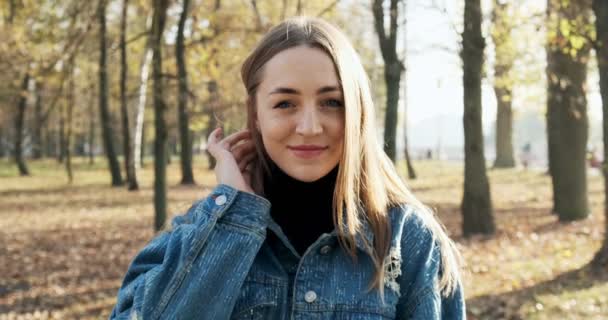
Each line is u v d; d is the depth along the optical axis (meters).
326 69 1.38
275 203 1.51
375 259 1.40
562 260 7.98
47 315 6.45
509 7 9.50
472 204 10.20
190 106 11.41
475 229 10.22
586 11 7.82
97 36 19.25
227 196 1.43
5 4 14.19
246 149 1.58
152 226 12.75
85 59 22.08
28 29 12.73
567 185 11.67
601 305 5.89
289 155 1.41
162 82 10.42
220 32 11.18
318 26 1.43
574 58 9.45
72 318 6.35
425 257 1.47
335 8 10.05
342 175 1.39
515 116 29.59
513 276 7.27
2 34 12.38
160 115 10.27
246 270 1.38
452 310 1.53
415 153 68.00
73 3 12.80
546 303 5.99
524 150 38.28
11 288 7.57
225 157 1.53
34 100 33.66
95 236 11.52
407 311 1.46
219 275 1.36
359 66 1.45
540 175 23.73
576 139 11.61
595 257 7.33
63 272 8.43
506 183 21.42
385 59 9.22
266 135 1.43
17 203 17.70
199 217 1.43
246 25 11.71
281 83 1.38
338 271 1.42
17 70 13.31
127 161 22.94
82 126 42.97
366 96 1.46
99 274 8.33
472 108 9.98
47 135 45.78
